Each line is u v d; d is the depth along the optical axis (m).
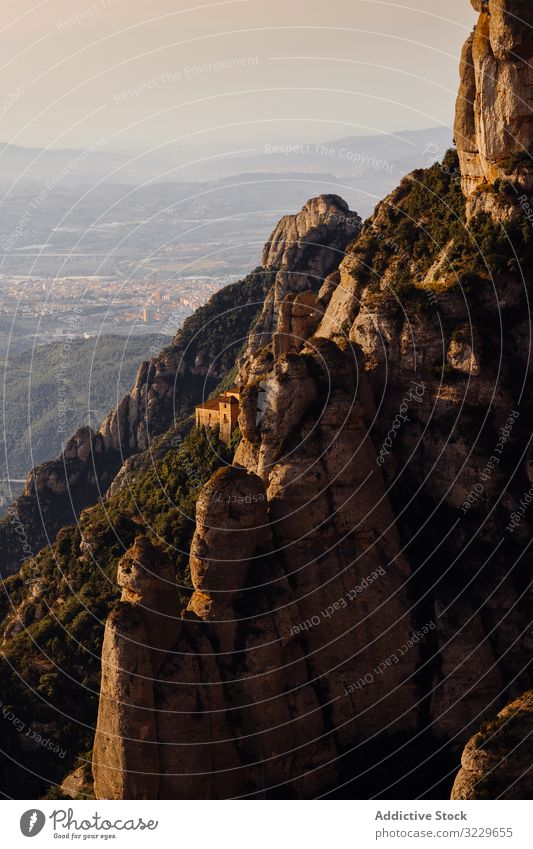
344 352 92.44
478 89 105.62
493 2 101.38
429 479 95.38
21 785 99.62
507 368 97.00
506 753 71.19
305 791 82.31
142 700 76.38
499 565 92.38
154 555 80.56
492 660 89.44
